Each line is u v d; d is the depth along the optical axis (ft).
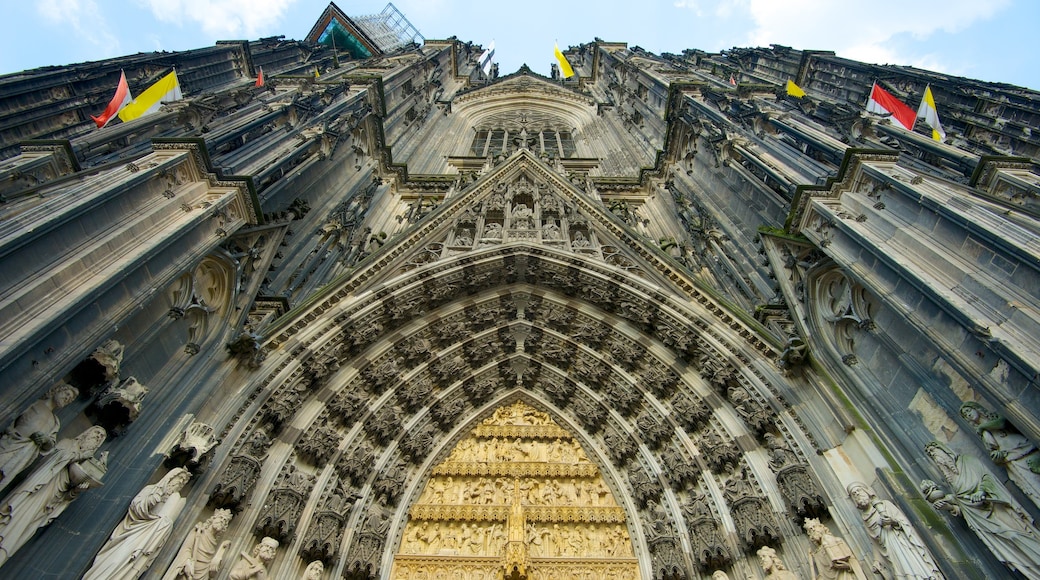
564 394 52.65
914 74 101.96
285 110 60.03
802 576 31.73
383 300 48.03
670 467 42.29
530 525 43.98
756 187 51.37
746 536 33.73
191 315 36.94
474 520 44.29
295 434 39.11
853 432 33.86
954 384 28.99
